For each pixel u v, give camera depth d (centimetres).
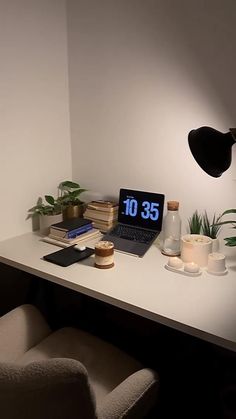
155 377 112
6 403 84
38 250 177
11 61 175
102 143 205
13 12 171
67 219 204
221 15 151
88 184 219
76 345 142
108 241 180
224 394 157
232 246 163
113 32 183
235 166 163
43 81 193
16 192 192
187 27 161
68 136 216
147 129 186
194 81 166
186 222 186
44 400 81
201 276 148
